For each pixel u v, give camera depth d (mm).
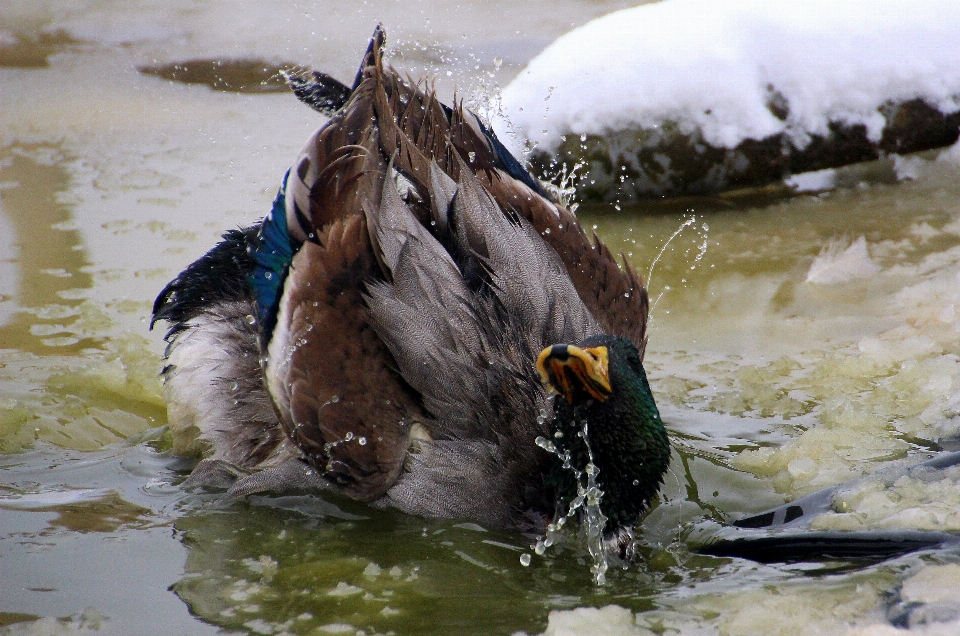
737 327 9062
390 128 6871
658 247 10695
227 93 14742
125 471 7012
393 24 17109
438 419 6305
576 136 11633
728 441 7375
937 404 7648
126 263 9852
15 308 9008
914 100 12250
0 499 6602
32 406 7668
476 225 6758
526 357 6516
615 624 5320
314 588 5730
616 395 6023
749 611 5387
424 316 6312
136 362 8266
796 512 6414
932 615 5164
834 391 7949
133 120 13766
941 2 12594
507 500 6391
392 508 6422
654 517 6562
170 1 18562
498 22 17125
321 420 6164
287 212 6672
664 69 11820
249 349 6848
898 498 6379
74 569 5863
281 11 17922
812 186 12195
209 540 6219
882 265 10125
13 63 15734
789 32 12148
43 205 11156
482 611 5527
